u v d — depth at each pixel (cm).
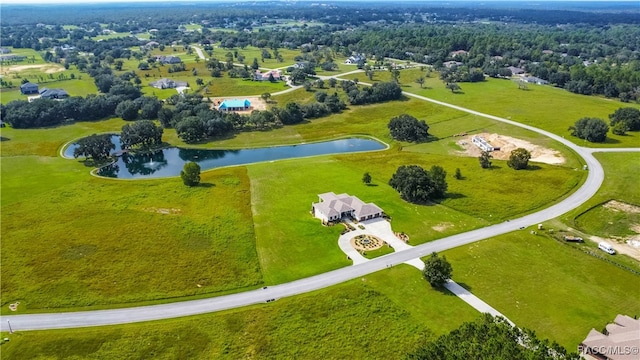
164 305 9019
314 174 15638
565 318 8431
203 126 19788
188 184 14738
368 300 9019
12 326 8456
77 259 10475
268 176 15525
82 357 7725
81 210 12975
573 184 14175
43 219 12406
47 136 19850
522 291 9238
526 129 19912
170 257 10569
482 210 12712
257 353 7756
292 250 10888
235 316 8644
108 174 16475
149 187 14700
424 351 6525
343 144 19550
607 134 18900
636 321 7831
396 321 8431
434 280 9238
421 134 19600
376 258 10500
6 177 15438
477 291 9262
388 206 13088
